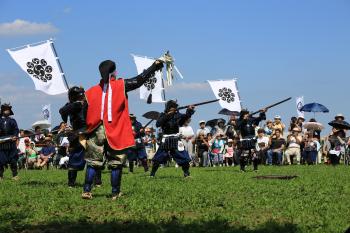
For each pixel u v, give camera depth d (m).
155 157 16.05
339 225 7.05
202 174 17.02
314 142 25.09
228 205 8.84
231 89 24.55
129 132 9.77
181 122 15.77
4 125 15.88
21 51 15.49
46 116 32.00
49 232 6.87
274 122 26.84
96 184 12.76
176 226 7.04
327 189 11.14
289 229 6.83
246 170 19.91
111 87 9.67
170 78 10.06
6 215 8.05
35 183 14.09
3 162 15.81
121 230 6.91
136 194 10.34
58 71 15.61
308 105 27.00
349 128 23.42
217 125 27.42
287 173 16.97
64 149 26.80
